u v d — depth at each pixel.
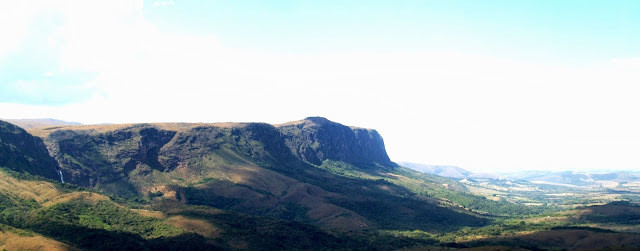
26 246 162.75
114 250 178.12
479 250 193.25
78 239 184.88
